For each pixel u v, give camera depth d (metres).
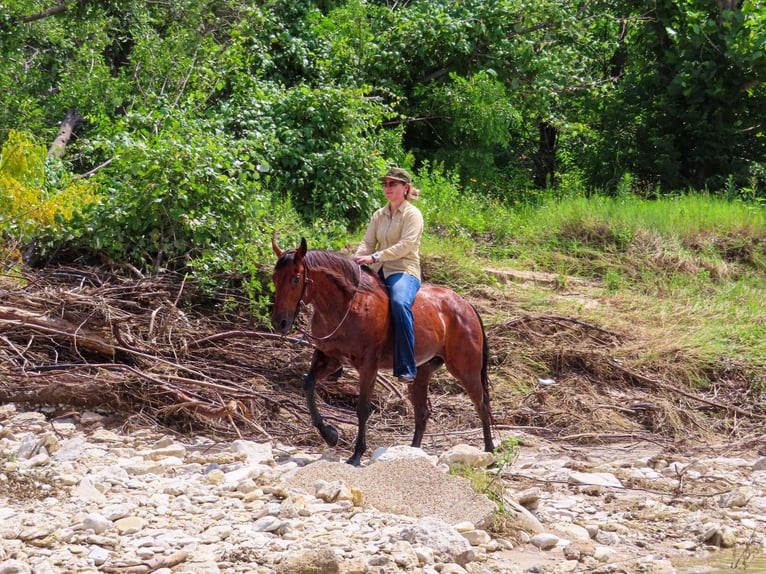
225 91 16.14
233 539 5.22
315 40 17.86
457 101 18.59
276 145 14.05
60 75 16.64
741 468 8.35
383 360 7.47
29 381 8.32
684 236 15.48
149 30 16.16
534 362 11.00
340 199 14.16
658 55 21.50
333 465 6.51
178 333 9.56
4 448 7.13
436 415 9.74
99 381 8.35
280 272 6.88
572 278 13.89
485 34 18.75
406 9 19.27
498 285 13.01
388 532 5.45
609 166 21.34
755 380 11.02
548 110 20.33
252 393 8.68
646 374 11.06
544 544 5.80
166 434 8.05
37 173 9.91
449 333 7.95
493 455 7.39
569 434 9.57
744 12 19.12
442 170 17.22
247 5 16.30
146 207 10.66
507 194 18.95
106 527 5.25
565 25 19.12
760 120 21.23
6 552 4.79
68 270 10.55
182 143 11.02
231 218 11.05
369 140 16.02
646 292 13.73
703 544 6.12
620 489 7.44
